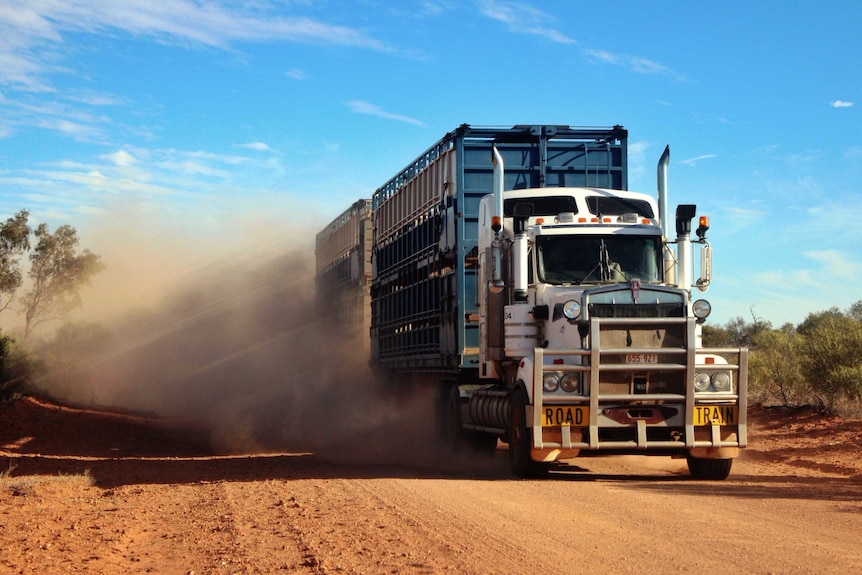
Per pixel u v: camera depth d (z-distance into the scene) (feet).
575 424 43.09
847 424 64.28
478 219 56.18
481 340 52.95
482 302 52.70
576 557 25.58
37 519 34.53
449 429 61.16
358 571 24.61
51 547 28.91
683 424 43.39
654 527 30.07
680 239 48.14
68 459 60.75
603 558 25.40
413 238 71.61
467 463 56.29
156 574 25.44
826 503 35.12
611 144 61.36
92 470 53.62
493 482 43.45
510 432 46.98
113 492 43.34
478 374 57.47
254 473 50.57
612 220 48.98
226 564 26.20
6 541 29.86
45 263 143.84
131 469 53.93
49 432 80.23
